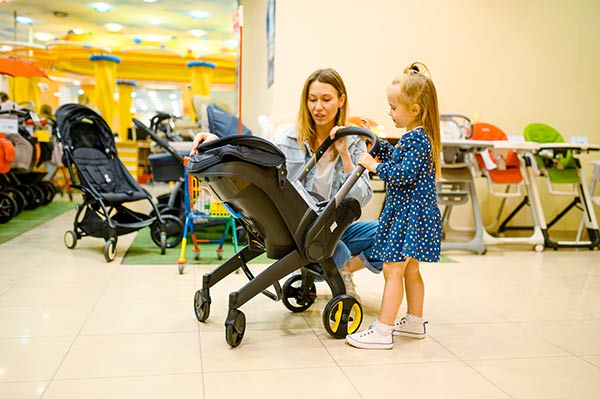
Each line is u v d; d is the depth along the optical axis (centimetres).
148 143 1134
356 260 243
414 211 196
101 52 1278
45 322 219
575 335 221
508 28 504
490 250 431
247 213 199
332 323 206
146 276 304
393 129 490
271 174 189
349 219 210
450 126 434
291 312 242
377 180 495
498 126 510
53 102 1639
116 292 268
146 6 1016
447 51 496
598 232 442
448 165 417
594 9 516
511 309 258
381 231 203
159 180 436
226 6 1005
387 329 200
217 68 1378
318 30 475
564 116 521
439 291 291
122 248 390
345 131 213
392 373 177
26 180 614
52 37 1312
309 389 163
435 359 191
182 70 1409
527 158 442
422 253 195
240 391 160
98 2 995
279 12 469
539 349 204
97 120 392
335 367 180
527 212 520
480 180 513
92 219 368
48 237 428
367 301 267
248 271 228
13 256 350
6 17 1115
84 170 373
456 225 510
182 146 432
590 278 330
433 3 491
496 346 206
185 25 1169
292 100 475
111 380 165
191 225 347
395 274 201
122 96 1466
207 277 221
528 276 333
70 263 333
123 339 201
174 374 171
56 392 156
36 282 284
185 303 252
